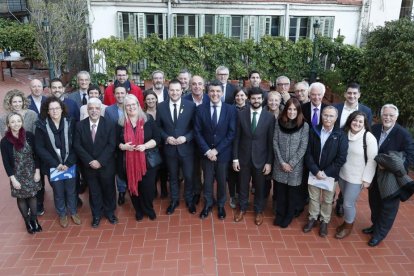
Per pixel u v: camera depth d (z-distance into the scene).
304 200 5.35
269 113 4.95
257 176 5.03
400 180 4.39
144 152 4.94
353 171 4.59
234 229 5.08
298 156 4.73
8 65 15.77
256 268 4.30
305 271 4.26
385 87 8.22
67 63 13.20
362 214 5.50
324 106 4.97
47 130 4.75
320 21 12.59
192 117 5.19
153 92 5.52
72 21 12.72
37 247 4.70
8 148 4.63
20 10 19.72
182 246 4.70
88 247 4.69
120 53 11.21
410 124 7.95
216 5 12.14
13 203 5.77
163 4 12.02
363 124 4.48
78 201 5.65
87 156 4.84
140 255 4.53
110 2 11.97
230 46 11.50
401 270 4.30
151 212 5.29
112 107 5.48
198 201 5.80
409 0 12.77
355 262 4.43
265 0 12.20
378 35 8.53
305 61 11.82
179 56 11.54
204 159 5.16
